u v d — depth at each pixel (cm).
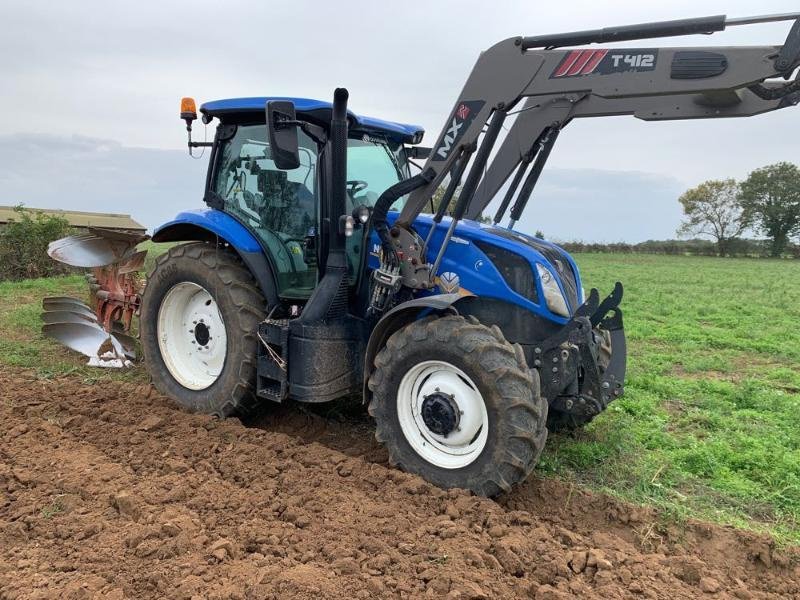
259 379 435
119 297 627
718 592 276
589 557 290
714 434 487
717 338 878
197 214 481
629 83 339
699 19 320
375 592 255
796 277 2294
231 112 457
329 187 419
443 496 341
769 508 371
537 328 385
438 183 389
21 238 1352
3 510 325
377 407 380
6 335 739
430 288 397
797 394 609
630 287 1717
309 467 383
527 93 364
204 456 395
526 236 441
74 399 500
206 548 287
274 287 449
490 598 254
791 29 301
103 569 271
